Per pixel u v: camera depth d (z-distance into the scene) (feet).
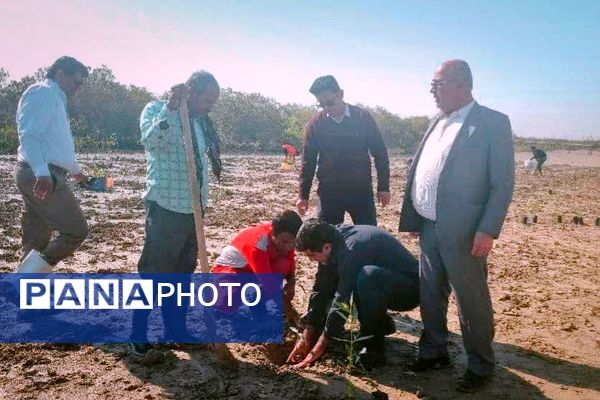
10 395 10.55
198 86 12.82
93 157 69.77
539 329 15.44
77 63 14.12
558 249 27.50
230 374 11.96
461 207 11.11
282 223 13.32
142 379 11.53
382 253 12.85
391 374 12.31
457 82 11.12
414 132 148.97
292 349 13.51
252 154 102.01
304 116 121.70
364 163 16.08
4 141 68.74
